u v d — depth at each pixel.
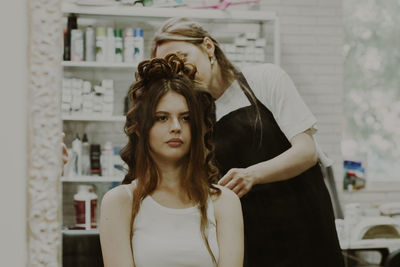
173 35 1.73
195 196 1.23
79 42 3.82
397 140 4.78
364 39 4.77
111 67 3.90
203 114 1.30
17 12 0.74
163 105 1.20
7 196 0.74
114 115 4.02
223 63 1.85
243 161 1.86
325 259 1.86
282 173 1.71
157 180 1.24
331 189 3.85
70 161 3.79
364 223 3.48
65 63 3.78
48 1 0.75
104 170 3.88
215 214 1.28
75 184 3.86
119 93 4.03
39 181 0.75
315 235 1.86
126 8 3.79
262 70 1.89
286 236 1.86
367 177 4.69
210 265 1.19
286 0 4.55
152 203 1.21
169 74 1.25
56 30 0.75
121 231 1.22
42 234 0.76
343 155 4.71
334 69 4.62
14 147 0.74
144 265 1.17
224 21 4.06
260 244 1.85
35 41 0.75
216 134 1.88
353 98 4.77
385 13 4.76
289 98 1.81
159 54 1.76
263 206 1.85
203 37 1.77
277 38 4.02
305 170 1.80
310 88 4.60
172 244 1.17
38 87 0.75
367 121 4.77
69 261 1.54
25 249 0.75
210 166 1.33
